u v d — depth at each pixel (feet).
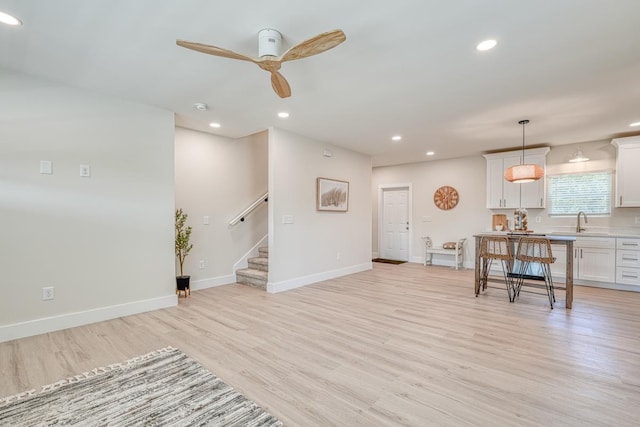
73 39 7.53
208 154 15.90
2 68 8.96
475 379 7.02
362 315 11.48
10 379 6.93
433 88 10.42
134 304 11.49
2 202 8.97
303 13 6.55
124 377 7.03
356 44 7.74
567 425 5.47
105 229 10.85
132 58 8.45
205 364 7.67
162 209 12.28
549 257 12.48
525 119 13.61
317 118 13.60
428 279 18.04
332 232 18.54
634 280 15.01
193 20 6.79
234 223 16.76
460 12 6.51
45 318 9.61
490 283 17.01
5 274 8.98
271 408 5.97
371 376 7.16
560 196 18.34
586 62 8.64
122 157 11.27
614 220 16.84
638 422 5.54
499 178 19.71
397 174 25.61
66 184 10.06
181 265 14.30
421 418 5.69
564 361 7.86
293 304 12.89
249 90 10.57
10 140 9.09
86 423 5.51
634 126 14.55
